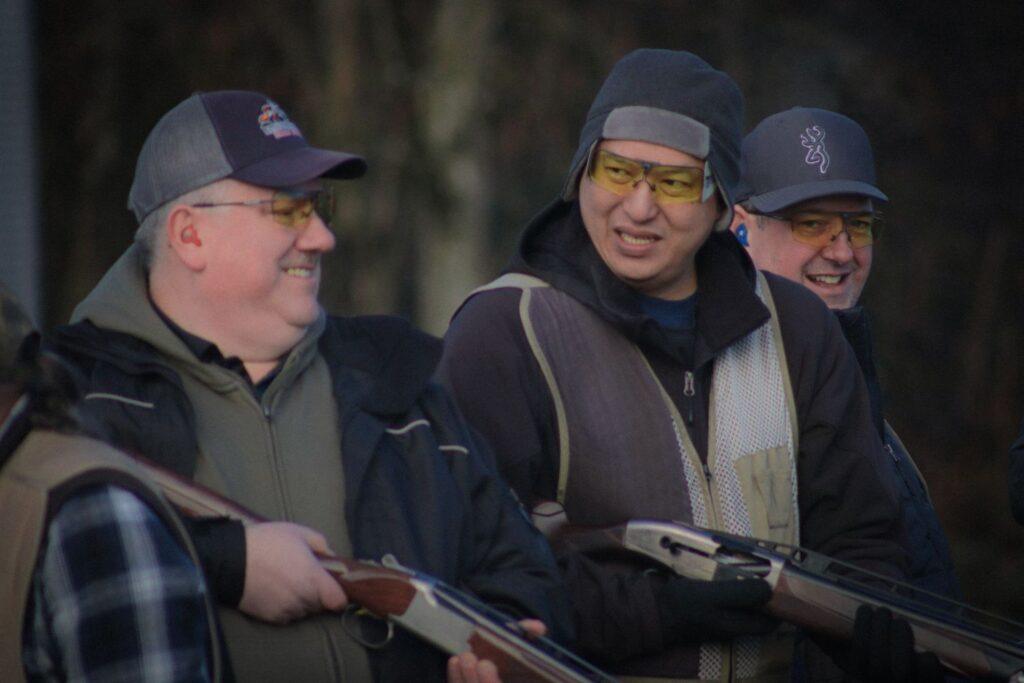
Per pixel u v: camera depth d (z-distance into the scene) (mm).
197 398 9875
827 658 13289
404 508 10055
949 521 48062
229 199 9906
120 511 7586
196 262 9938
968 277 51406
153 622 7520
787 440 12297
